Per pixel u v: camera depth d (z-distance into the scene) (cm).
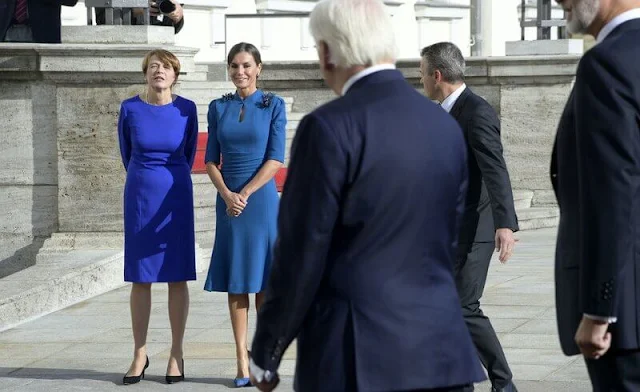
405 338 461
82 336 1119
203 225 1595
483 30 3547
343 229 468
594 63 489
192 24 2745
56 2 1463
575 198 511
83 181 1438
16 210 1451
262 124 920
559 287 521
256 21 2927
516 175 2070
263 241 921
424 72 804
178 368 942
